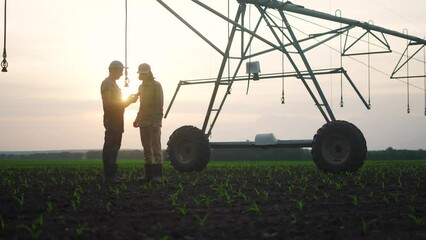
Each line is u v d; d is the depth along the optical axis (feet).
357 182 31.07
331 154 41.96
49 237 13.58
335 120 42.47
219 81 48.49
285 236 13.52
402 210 18.24
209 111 49.03
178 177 37.70
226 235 13.71
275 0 46.68
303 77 45.91
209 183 31.24
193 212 17.89
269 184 30.09
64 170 51.29
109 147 31.86
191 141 46.26
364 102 45.50
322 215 16.99
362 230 14.26
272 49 47.93
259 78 48.03
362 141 40.86
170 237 13.50
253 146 45.75
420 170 46.26
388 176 36.91
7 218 16.99
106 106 31.53
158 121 31.94
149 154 32.09
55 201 21.49
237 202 20.76
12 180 34.50
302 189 26.20
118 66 31.68
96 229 14.67
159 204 20.01
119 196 23.22
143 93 32.24
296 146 44.27
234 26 47.39
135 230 14.66
